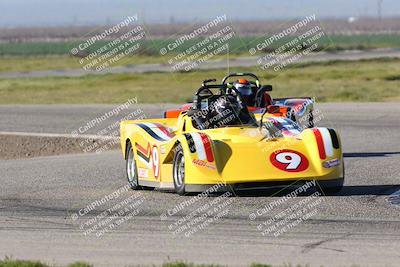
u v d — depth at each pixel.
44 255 21.52
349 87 91.88
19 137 57.41
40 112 73.06
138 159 33.81
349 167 38.09
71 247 22.47
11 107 79.00
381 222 24.88
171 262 19.91
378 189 31.23
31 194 32.56
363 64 139.25
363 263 19.84
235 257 20.84
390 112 64.06
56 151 52.31
